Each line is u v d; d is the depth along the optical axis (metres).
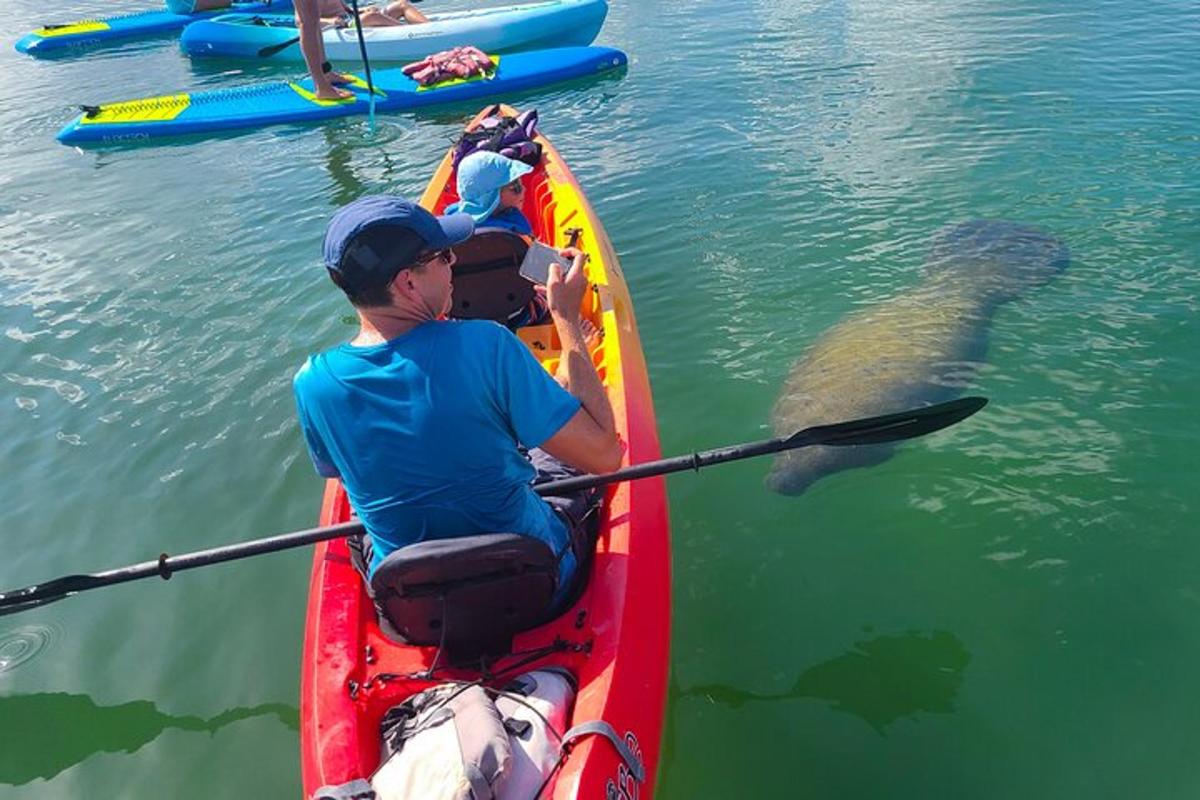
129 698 3.07
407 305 2.02
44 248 6.99
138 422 4.61
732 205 6.43
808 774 2.58
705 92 9.23
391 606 2.24
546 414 2.09
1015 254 5.33
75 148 9.77
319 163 8.62
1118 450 3.73
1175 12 9.99
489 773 1.88
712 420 4.19
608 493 3.00
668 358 4.69
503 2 15.60
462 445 2.04
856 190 6.47
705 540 3.50
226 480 4.14
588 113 9.01
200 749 2.88
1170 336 4.43
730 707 2.80
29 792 2.77
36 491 4.16
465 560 2.04
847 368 4.32
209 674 3.15
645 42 11.77
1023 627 3.00
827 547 3.41
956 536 3.40
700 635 3.08
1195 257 5.13
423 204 5.52
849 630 3.05
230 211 7.49
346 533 2.58
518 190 4.18
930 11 11.34
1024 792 2.48
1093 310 4.69
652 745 2.34
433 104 10.27
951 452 3.79
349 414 2.04
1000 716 2.71
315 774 2.09
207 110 10.17
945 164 6.77
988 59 9.12
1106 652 2.88
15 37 16.23
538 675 2.24
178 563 2.61
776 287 5.27
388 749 2.10
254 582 3.54
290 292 5.89
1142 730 2.63
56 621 3.43
